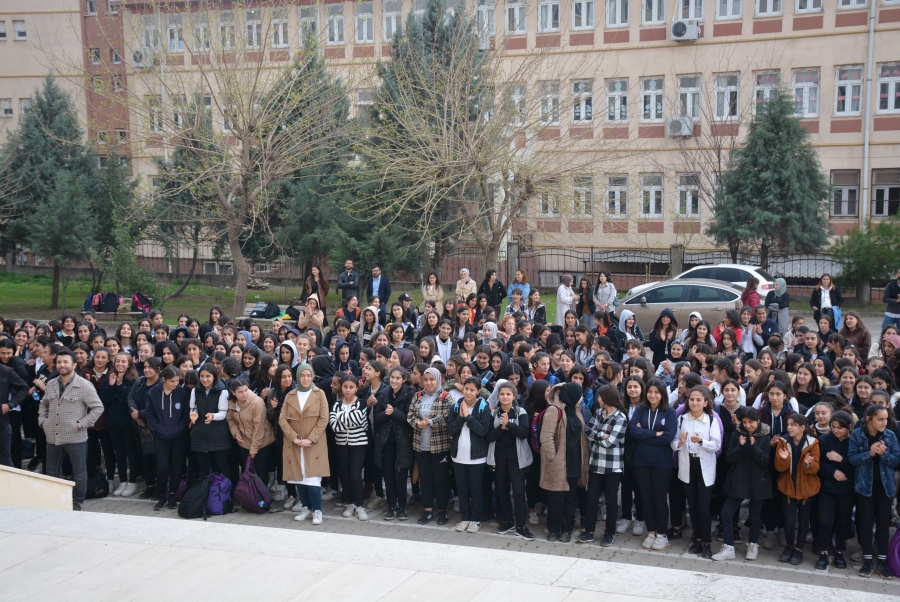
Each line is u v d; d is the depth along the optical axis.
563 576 5.79
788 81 29.73
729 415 8.04
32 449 11.58
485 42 23.16
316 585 5.67
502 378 8.93
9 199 27.12
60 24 36.69
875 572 7.40
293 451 8.73
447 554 6.31
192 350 10.37
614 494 8.06
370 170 22.61
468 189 22.61
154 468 9.89
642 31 30.92
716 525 8.76
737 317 12.45
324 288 17.89
